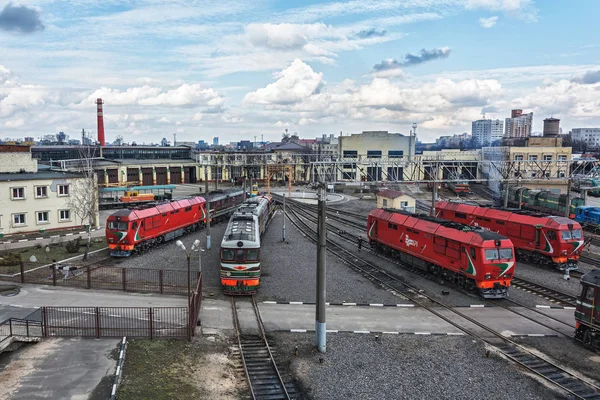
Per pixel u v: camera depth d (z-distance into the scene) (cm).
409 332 2436
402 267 3825
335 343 2284
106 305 2634
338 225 6072
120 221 3869
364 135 9475
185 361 1998
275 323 2530
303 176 12075
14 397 1631
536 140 9112
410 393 1834
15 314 2423
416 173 9069
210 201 5738
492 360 2117
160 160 11350
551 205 6481
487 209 4512
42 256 3841
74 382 1744
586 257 4172
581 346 2288
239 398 1755
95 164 8838
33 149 9144
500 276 2945
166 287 3045
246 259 2981
